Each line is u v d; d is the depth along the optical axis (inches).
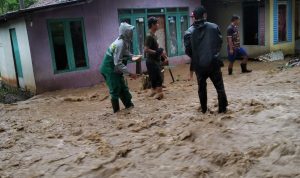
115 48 278.2
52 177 179.0
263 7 652.7
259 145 185.5
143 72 613.9
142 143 213.3
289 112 232.1
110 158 193.2
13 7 983.0
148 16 621.0
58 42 510.9
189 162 178.7
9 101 501.7
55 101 400.5
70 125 275.4
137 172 173.9
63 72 516.4
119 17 580.7
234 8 694.5
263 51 663.8
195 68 248.2
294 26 708.0
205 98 254.7
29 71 502.9
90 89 510.3
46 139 243.0
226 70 546.3
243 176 157.5
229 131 209.8
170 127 237.1
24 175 184.1
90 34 544.7
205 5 746.2
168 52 657.0
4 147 231.6
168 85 439.8
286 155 169.3
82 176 176.9
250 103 268.4
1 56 641.6
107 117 286.8
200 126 226.2
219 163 173.5
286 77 388.5
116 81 292.5
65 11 512.4
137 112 290.4
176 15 665.0
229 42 459.8
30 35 483.5
